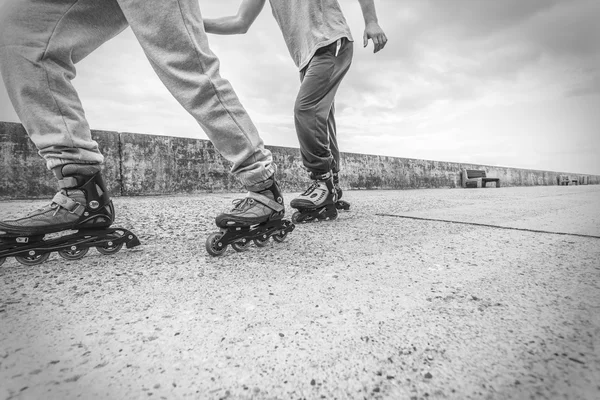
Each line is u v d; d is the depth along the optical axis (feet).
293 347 2.31
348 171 29.37
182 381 1.95
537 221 7.87
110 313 2.90
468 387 1.85
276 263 4.52
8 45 4.00
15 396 1.79
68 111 4.43
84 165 4.59
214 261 4.65
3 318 2.79
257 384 1.92
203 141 18.86
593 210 10.19
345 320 2.72
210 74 4.66
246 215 5.09
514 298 3.11
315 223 8.14
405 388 1.86
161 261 4.66
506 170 54.90
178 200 13.01
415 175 36.86
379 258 4.70
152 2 4.23
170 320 2.76
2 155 13.41
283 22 8.47
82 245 4.70
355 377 1.97
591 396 1.74
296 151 24.52
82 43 4.54
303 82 7.91
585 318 2.64
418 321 2.67
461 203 13.84
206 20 7.14
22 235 4.19
